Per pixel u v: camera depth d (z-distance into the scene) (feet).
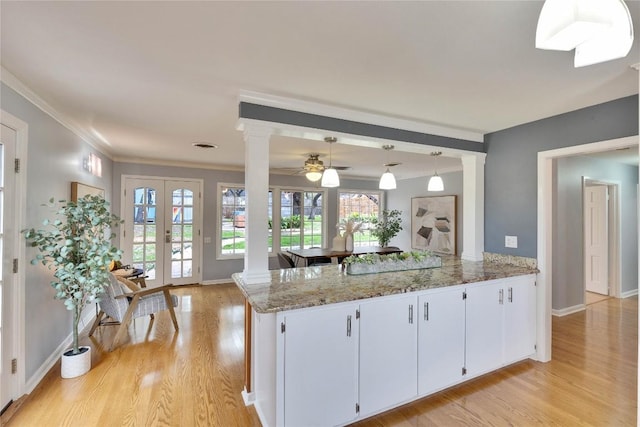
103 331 12.00
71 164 10.54
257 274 7.78
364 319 6.84
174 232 18.90
